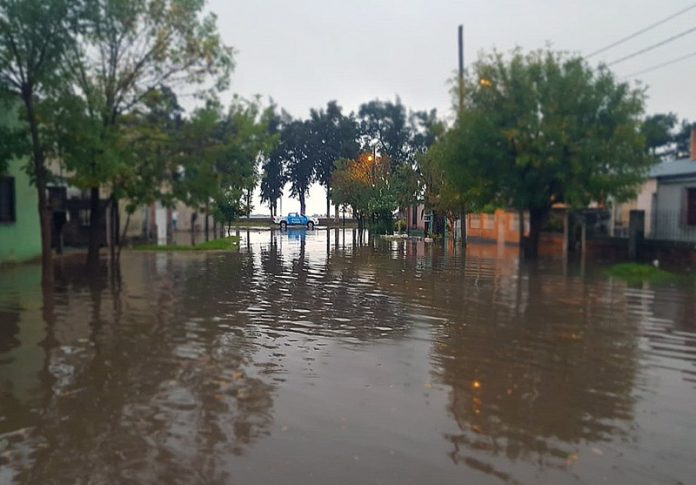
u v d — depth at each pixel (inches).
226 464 189.3
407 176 1707.7
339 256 990.4
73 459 192.5
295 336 366.6
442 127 859.4
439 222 1611.7
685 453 200.4
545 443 207.9
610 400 252.5
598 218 999.0
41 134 563.5
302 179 3048.7
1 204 726.5
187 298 508.7
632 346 345.7
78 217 1008.9
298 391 259.6
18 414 229.8
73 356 311.6
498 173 807.1
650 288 582.9
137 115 652.1
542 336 370.3
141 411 233.6
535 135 767.1
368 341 354.9
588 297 525.7
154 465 188.7
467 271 745.0
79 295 515.2
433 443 206.5
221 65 652.7
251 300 503.8
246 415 230.4
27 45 511.5
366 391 260.8
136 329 378.9
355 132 2997.0
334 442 206.2
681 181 858.1
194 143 663.1
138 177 650.2
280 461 191.5
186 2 625.0
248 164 841.5
